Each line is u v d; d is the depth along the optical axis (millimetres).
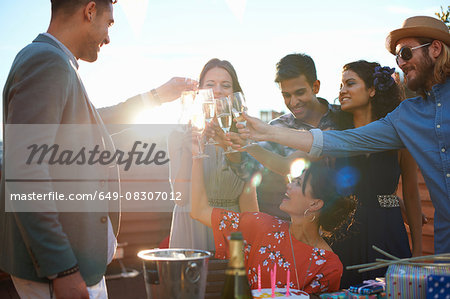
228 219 1565
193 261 1039
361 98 2219
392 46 1661
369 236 2012
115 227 1498
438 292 969
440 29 1502
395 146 1773
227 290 881
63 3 1438
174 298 1033
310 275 1394
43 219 1184
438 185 1586
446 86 1558
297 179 1493
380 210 2043
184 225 2014
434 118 1589
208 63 2234
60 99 1243
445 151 1556
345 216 1487
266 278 1444
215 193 2037
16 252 1271
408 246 2109
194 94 1636
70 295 1197
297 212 1464
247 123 1718
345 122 2395
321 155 1745
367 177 2061
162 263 1035
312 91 2463
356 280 1999
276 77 2477
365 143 1756
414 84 1590
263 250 1483
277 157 1885
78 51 1495
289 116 2662
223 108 1626
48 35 1405
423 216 2430
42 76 1228
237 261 889
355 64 2258
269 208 2506
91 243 1310
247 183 2086
